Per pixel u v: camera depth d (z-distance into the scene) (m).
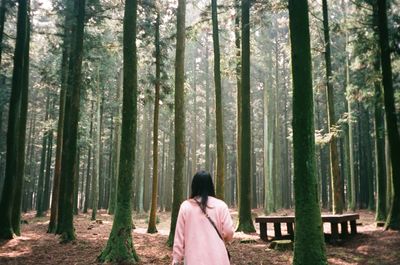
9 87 30.72
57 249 12.78
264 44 32.50
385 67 15.23
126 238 10.48
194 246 3.90
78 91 15.87
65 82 19.30
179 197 13.51
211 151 51.72
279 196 39.97
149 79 18.75
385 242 12.08
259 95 47.44
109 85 33.88
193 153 42.19
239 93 19.78
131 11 11.49
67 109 18.12
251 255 11.19
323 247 7.95
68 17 19.67
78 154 31.53
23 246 13.62
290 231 14.75
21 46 16.84
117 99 31.14
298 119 8.26
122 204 10.66
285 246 11.91
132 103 11.12
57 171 19.00
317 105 39.19
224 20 20.38
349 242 12.96
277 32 38.00
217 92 15.69
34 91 43.34
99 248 12.82
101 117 34.59
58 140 19.39
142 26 18.66
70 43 19.05
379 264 9.86
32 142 46.22
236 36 19.86
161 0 18.70
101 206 46.19
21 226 21.83
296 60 8.45
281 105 45.97
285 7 17.81
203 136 55.66
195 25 19.16
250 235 15.32
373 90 19.38
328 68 18.30
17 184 17.17
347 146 33.16
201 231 3.96
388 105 15.05
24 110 18.27
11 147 16.16
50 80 20.80
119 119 30.36
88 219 27.92
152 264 10.20
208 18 18.89
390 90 15.10
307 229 7.96
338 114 35.25
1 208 15.62
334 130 17.47
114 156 31.66
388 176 19.62
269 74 34.88
